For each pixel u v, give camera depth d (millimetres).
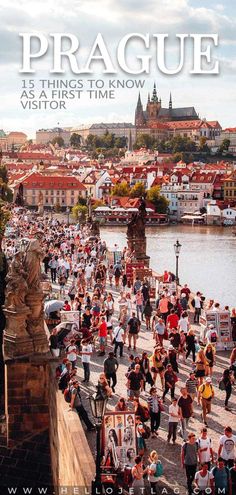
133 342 46438
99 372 40469
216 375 40031
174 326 46594
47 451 33156
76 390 29766
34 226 124188
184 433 30500
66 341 44344
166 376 34625
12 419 33312
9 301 33469
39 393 33312
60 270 75188
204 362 36125
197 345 42844
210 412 34125
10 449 33219
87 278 71938
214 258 174250
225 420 33062
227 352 45219
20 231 115000
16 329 33312
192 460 26047
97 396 23000
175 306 51281
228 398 34562
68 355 38781
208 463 25875
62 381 30516
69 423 26266
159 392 37000
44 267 85188
